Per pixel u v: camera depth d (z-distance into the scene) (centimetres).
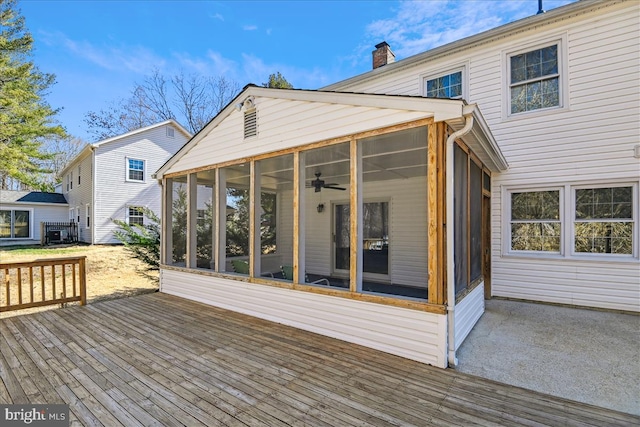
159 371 304
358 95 370
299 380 285
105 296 721
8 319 473
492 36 593
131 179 1565
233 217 689
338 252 741
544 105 564
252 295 491
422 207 655
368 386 274
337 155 459
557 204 559
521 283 580
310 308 416
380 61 827
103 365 317
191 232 616
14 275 911
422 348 321
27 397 260
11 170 1362
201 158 591
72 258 548
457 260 345
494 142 412
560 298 547
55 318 478
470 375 293
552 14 538
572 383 279
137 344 372
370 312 359
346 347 359
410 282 665
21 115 1385
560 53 545
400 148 426
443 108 306
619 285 504
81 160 1658
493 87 603
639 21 488
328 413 236
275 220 732
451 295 310
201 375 295
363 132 370
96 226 1457
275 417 232
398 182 685
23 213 1752
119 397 259
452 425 221
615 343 371
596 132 518
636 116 491
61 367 313
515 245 598
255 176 497
